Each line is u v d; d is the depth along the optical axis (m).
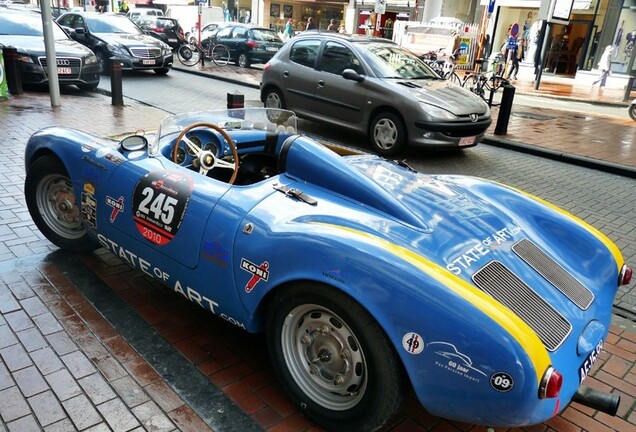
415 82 8.35
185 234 2.78
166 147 3.38
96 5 36.84
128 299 3.41
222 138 3.51
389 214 2.53
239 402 2.58
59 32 11.78
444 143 7.69
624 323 3.69
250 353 2.98
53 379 2.62
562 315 2.31
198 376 2.74
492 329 1.92
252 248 2.48
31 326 3.03
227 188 2.80
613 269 2.79
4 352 2.79
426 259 2.20
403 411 2.63
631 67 20.08
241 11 37.94
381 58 8.55
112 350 2.89
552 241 2.87
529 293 2.32
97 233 3.39
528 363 1.88
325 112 8.90
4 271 3.62
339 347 2.33
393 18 29.23
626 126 11.66
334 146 3.73
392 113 7.97
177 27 21.28
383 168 3.13
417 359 2.04
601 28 21.05
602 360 3.22
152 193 2.99
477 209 2.82
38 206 3.82
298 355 2.49
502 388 1.91
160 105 10.66
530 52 23.28
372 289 2.10
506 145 9.17
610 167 7.98
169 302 3.42
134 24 15.84
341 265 2.17
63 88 11.73
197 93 12.59
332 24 34.19
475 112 7.94
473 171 7.52
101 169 3.30
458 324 1.96
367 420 2.24
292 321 2.45
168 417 2.44
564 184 7.14
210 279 2.69
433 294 2.01
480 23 25.86
